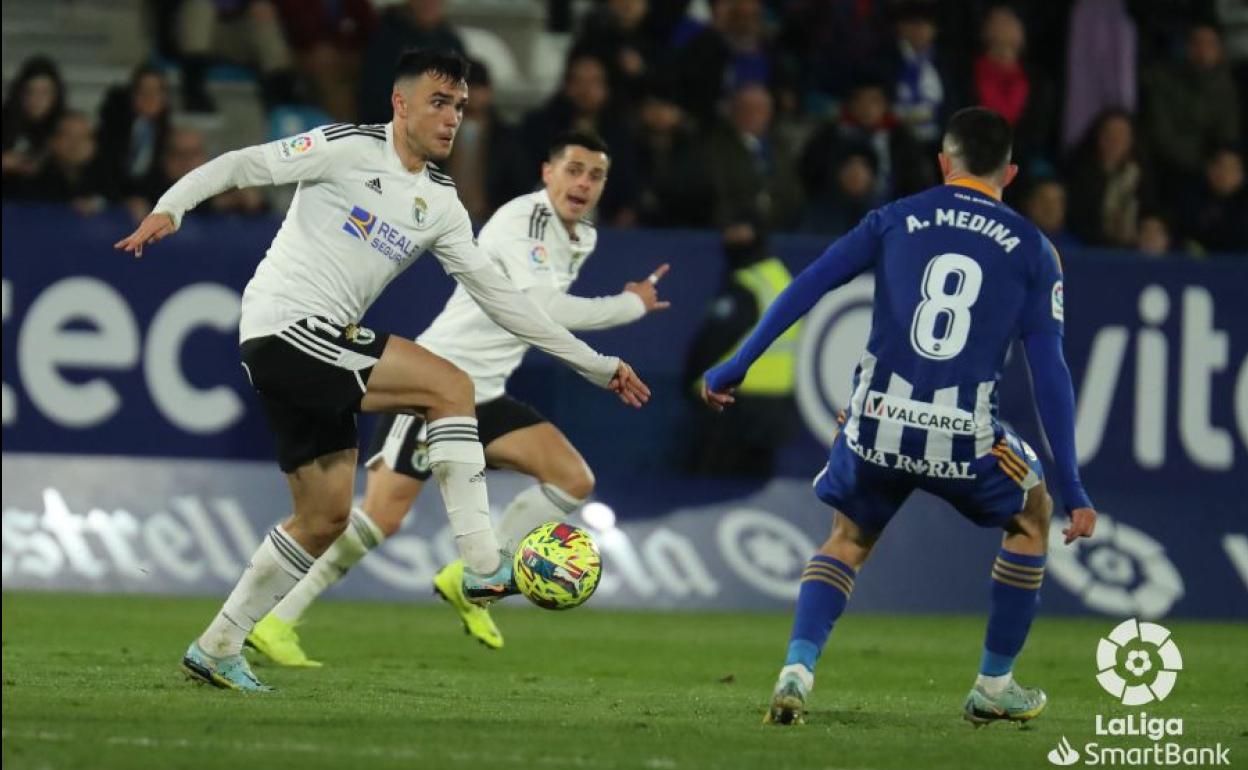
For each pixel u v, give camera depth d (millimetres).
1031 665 36938
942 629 45406
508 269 32688
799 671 23938
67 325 46750
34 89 49500
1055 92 61625
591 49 55375
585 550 25859
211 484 47281
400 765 19656
